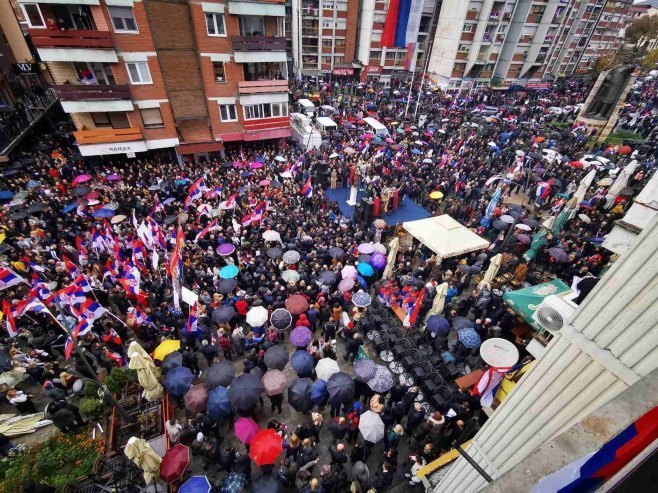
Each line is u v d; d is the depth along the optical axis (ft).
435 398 35.73
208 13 80.33
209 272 51.08
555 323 32.42
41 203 62.44
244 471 30.60
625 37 176.86
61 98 75.10
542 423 15.20
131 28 75.31
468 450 20.20
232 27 83.82
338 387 32.94
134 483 29.58
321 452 34.94
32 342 40.98
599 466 6.37
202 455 32.81
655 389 8.79
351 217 75.56
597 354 12.59
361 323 45.52
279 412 38.19
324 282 46.98
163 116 86.48
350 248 55.67
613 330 11.84
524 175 88.58
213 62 85.97
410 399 34.71
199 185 64.03
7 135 77.51
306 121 108.17
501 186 77.92
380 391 34.37
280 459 34.58
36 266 47.47
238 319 45.34
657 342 10.66
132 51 77.10
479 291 48.11
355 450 31.60
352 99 149.79
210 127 93.86
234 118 94.94
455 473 22.88
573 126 122.42
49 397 34.45
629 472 5.09
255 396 32.58
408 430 35.60
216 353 40.32
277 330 42.04
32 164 77.77
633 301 11.03
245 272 50.03
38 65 108.27
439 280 54.54
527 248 61.67
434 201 76.74
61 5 69.97
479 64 179.83
